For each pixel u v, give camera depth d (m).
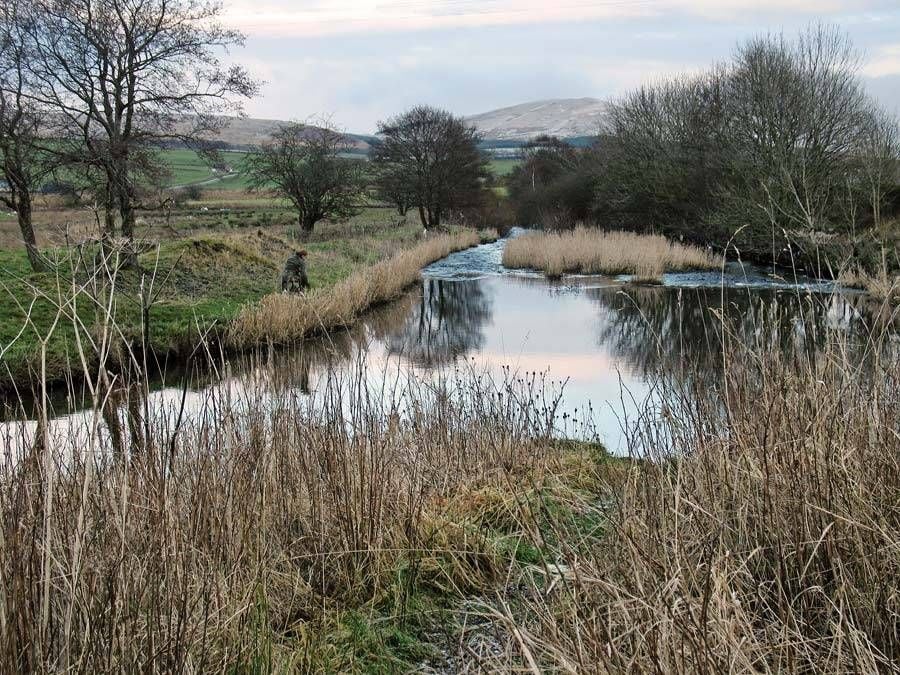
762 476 3.30
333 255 27.09
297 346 14.80
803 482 3.09
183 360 12.18
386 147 47.00
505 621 2.60
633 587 2.69
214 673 2.91
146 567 2.76
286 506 4.32
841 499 3.02
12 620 2.32
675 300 20.73
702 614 2.23
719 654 2.29
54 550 2.74
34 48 15.36
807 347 3.76
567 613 2.76
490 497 4.98
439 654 3.34
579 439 7.64
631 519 3.20
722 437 3.87
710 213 26.80
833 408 3.29
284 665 3.13
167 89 17.22
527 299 22.08
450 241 38.09
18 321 12.22
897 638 2.57
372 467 4.47
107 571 2.69
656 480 3.76
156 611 2.70
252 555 3.63
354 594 3.90
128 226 15.88
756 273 25.06
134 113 16.77
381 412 5.52
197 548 3.38
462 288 24.70
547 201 47.53
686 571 2.75
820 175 18.73
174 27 16.80
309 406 5.14
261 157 38.31
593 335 16.11
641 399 9.88
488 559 4.07
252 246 23.42
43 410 2.26
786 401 3.42
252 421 4.45
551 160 55.28
